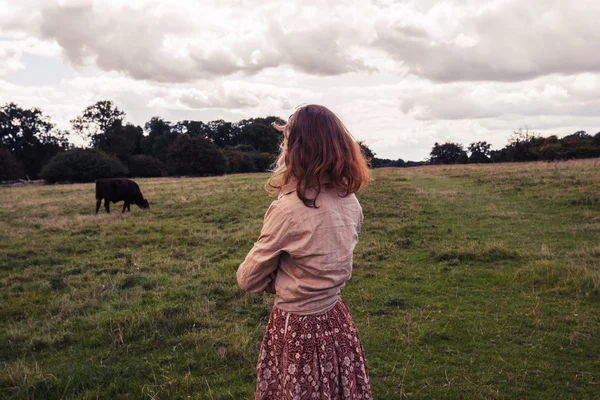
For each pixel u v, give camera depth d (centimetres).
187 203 1609
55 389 391
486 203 1371
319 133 206
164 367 424
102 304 615
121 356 454
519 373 408
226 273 752
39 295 671
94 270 804
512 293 618
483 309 564
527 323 513
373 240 952
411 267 758
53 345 482
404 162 5756
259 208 1415
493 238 938
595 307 554
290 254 202
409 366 425
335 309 215
